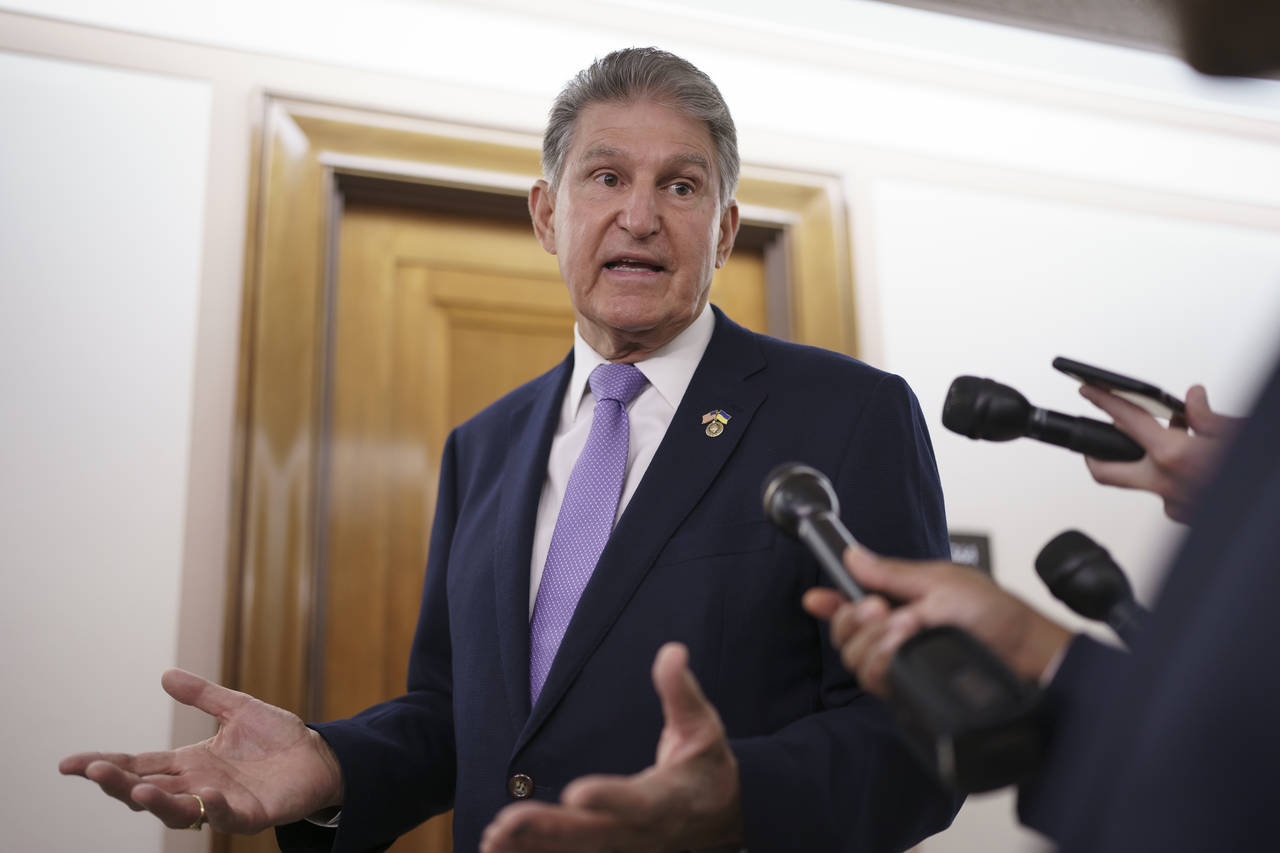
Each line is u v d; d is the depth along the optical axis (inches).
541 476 53.3
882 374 50.5
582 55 104.8
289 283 90.8
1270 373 14.8
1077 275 117.6
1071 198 119.3
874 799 36.1
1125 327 118.0
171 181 91.0
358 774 46.4
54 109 89.6
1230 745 12.6
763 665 44.4
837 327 106.1
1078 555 29.4
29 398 84.4
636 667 44.1
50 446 84.0
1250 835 12.4
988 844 99.4
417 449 97.3
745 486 47.4
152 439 86.3
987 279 114.3
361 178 96.4
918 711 19.8
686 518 47.1
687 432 49.4
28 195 87.7
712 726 27.0
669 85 53.2
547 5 104.6
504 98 101.0
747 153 108.3
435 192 99.0
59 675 80.5
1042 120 121.1
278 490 86.9
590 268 52.2
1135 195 121.7
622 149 51.9
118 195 89.6
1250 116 128.0
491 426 60.9
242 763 43.9
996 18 109.5
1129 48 114.7
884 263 111.0
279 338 89.4
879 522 45.3
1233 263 123.1
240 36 95.4
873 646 22.2
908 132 115.5
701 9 108.8
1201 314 120.6
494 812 45.4
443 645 57.5
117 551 83.7
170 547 84.8
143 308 88.3
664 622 44.8
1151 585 15.6
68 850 77.7
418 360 98.9
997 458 110.2
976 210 115.7
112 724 80.7
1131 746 14.3
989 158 118.1
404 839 90.4
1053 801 18.0
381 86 98.0
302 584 87.0
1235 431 14.9
